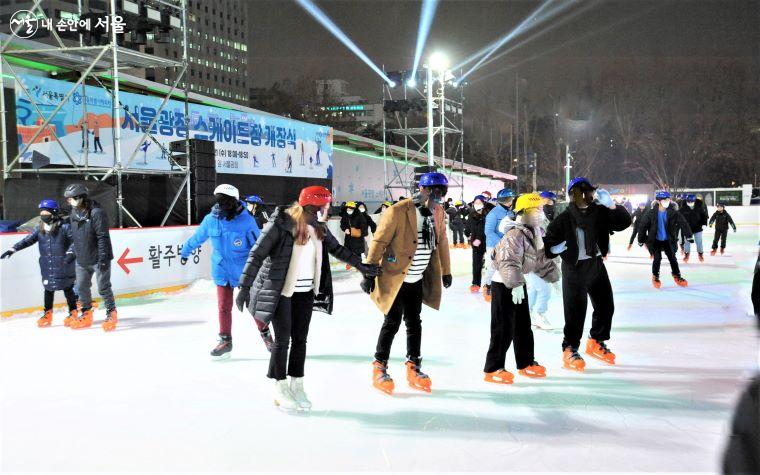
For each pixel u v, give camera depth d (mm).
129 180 11797
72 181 10086
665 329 6348
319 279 3988
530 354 4625
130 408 4008
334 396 4211
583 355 5289
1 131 11078
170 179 12016
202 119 15281
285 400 3898
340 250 4086
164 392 4355
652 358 5164
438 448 3277
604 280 4961
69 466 3098
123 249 8898
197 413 3895
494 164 53625
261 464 3092
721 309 7531
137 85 13836
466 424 3641
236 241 5273
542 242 4543
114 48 10031
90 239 6652
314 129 20016
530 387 4379
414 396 4195
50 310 6895
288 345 3949
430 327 6637
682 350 5430
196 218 11812
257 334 6348
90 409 3996
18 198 10211
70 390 4422
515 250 4359
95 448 3334
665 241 9422
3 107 10766
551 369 4855
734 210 29078
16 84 10992
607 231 4902
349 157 24328
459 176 33719
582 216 4762
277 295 3832
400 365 5016
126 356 5445
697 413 3793
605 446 3279
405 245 4207
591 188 4789
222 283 5305
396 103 23281
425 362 5121
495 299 4496
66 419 3807
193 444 3371
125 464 3115
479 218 9273
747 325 6512
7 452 3289
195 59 113688
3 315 7395
